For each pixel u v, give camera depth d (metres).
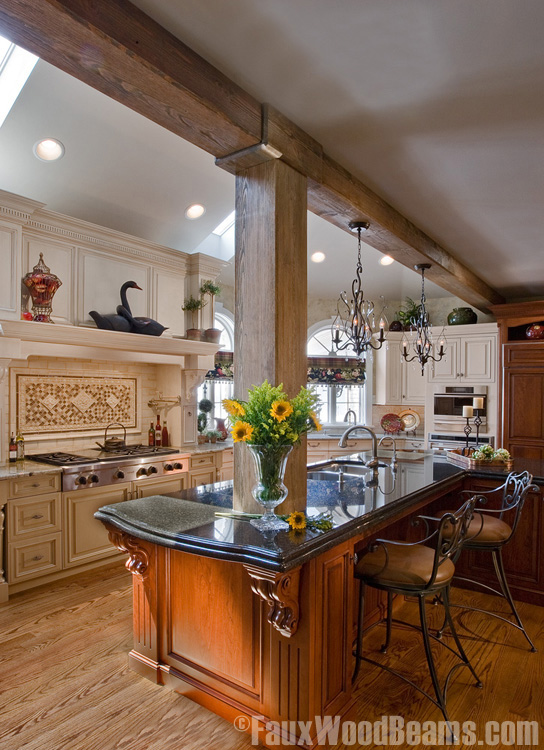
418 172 2.83
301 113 2.22
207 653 2.23
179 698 2.29
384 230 3.27
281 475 2.05
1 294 3.39
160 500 2.54
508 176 2.87
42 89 3.23
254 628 2.05
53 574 3.68
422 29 1.69
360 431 7.09
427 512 3.60
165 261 4.75
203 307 5.04
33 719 2.14
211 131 2.03
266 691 2.01
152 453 4.39
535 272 5.13
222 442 5.43
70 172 3.89
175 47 1.73
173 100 1.82
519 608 3.30
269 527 2.01
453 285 4.93
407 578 2.19
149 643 2.46
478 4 1.56
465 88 2.04
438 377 6.48
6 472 3.43
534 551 3.36
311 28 1.68
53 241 3.83
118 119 3.62
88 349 4.03
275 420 1.96
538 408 5.61
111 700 2.27
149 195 4.40
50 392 4.22
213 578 2.20
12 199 3.40
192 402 5.04
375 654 2.71
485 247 4.27
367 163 2.71
